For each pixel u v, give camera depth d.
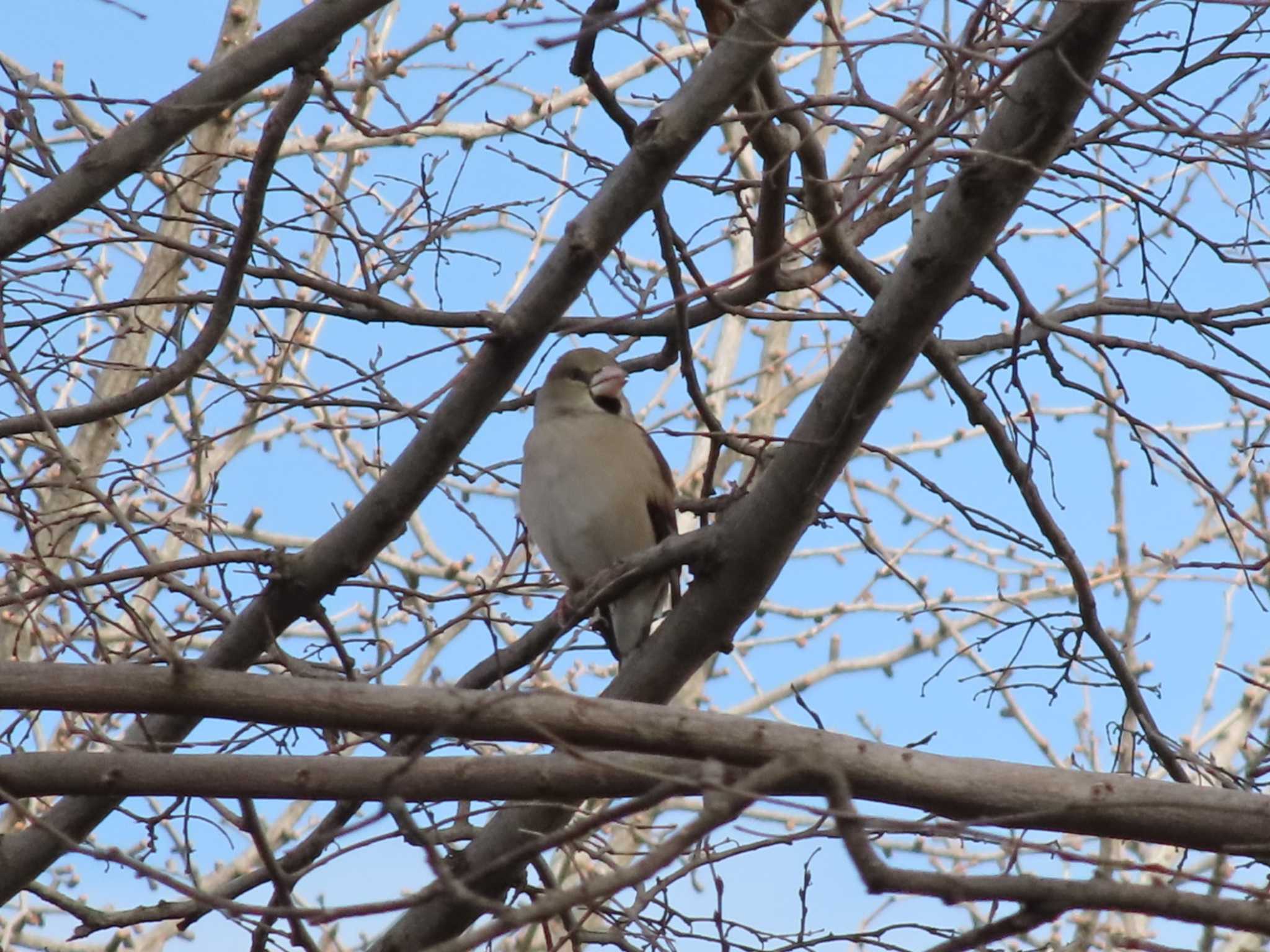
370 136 10.67
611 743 7.73
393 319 10.84
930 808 7.71
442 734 7.44
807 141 11.52
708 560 10.44
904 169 8.16
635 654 10.69
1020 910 6.43
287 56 9.87
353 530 10.59
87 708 7.78
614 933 10.79
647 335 12.80
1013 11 10.22
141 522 17.66
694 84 9.95
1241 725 19.36
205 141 16.98
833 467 10.25
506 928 6.07
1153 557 15.98
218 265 11.85
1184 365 11.35
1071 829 7.68
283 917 7.13
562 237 10.28
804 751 7.00
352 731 7.97
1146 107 9.07
